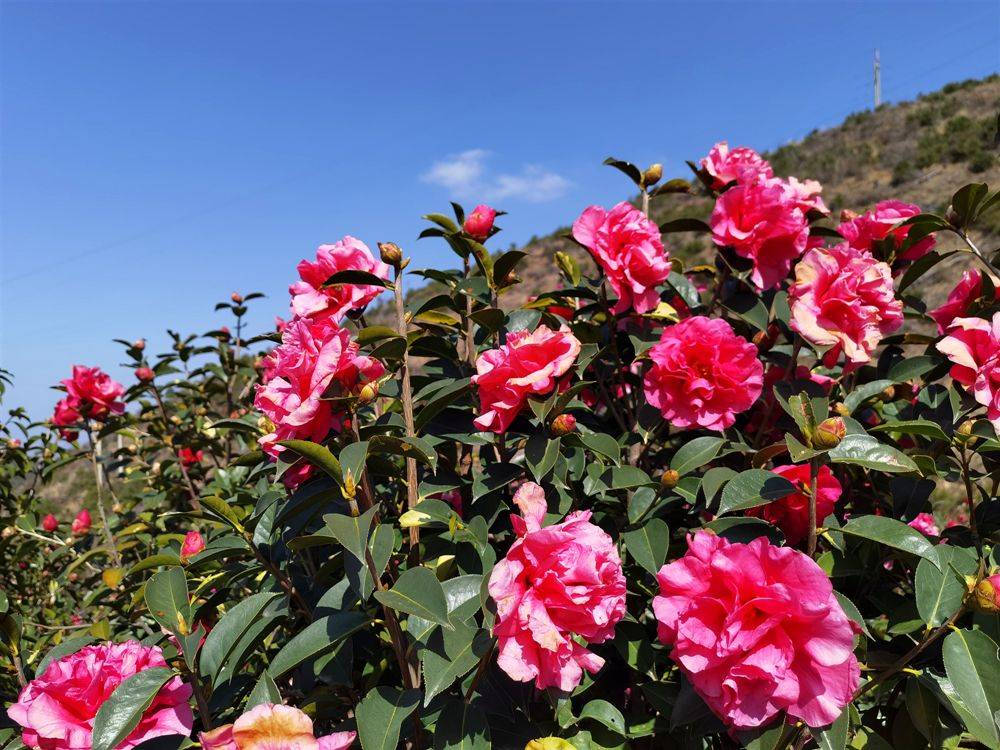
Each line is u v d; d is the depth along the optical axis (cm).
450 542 175
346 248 181
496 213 224
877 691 169
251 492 270
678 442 238
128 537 386
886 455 140
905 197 1761
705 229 216
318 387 139
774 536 157
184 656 132
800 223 192
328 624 137
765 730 128
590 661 123
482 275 241
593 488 179
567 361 159
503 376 162
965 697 124
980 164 1714
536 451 163
